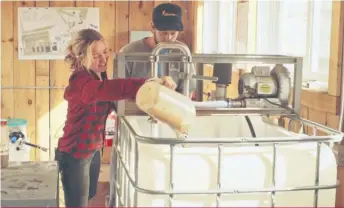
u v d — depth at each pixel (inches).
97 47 88.1
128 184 62.8
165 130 79.7
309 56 106.4
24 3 183.8
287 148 61.4
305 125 84.7
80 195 92.4
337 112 79.5
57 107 189.2
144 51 117.1
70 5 185.3
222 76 85.8
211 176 57.9
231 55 78.9
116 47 186.9
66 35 185.6
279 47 122.9
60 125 189.3
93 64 88.8
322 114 84.4
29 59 186.4
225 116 86.7
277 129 78.0
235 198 58.6
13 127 149.3
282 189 58.3
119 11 186.2
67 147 90.4
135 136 56.8
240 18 140.6
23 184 65.8
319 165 60.3
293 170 60.2
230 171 58.4
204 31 179.0
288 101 82.0
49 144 189.2
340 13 79.4
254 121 85.0
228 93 132.6
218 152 57.1
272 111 80.2
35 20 184.7
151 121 79.1
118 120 78.7
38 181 67.2
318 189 60.2
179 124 59.9
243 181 58.8
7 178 68.3
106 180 161.8
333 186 60.1
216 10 174.9
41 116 189.2
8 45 185.0
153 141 55.1
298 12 113.6
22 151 149.2
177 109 59.8
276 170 59.7
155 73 75.9
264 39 130.6
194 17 184.4
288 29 119.7
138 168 56.9
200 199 57.6
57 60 187.2
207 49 178.9
